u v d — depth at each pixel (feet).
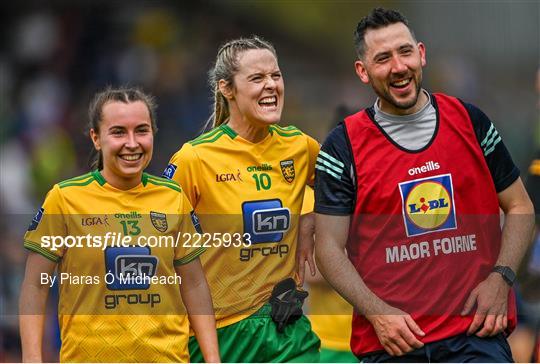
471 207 51.03
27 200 147.54
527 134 145.89
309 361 54.39
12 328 58.95
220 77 54.80
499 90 186.70
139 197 51.06
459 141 51.08
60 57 187.01
